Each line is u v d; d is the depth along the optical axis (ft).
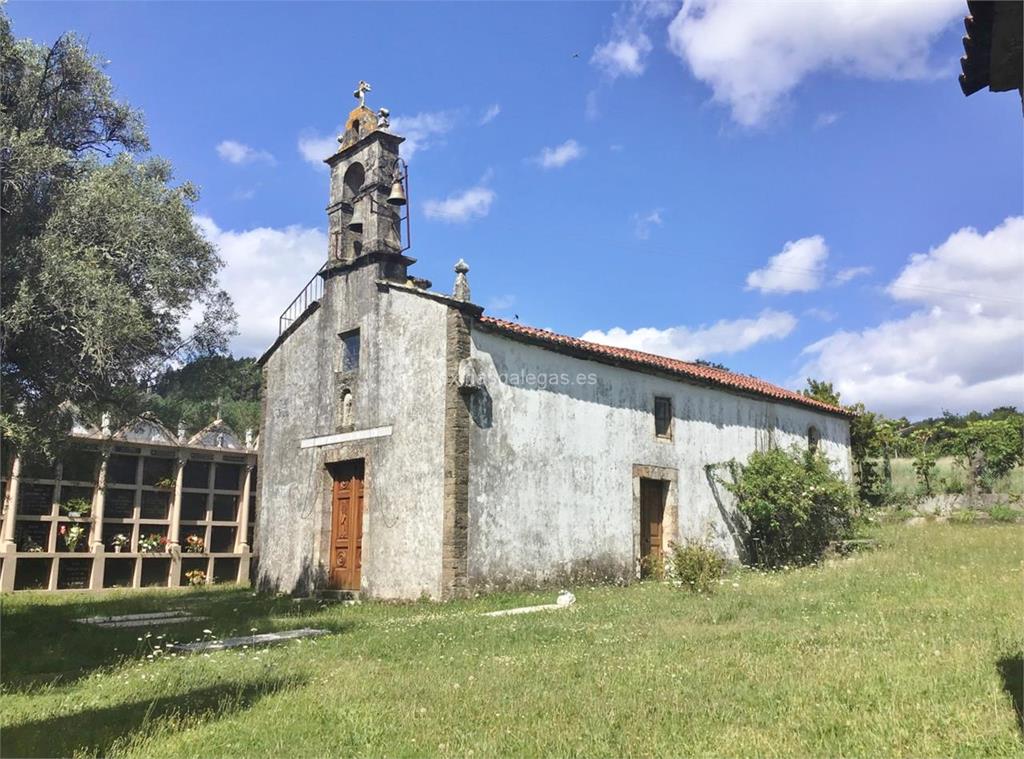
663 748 15.03
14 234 30.40
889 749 14.33
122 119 37.50
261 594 55.98
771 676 20.13
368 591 49.11
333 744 16.31
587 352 53.98
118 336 29.60
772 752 14.39
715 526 63.16
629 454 56.85
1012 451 81.61
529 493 49.26
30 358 31.68
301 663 25.57
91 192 31.12
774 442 72.08
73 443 37.86
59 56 35.63
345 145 58.13
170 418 43.14
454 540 44.60
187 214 35.01
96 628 36.81
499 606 41.19
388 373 50.90
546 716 17.53
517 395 49.78
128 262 32.32
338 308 56.24
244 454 73.36
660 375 60.54
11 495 60.03
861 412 89.20
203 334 37.91
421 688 20.72
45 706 20.92
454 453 45.44
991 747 14.20
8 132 30.71
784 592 38.83
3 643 32.12
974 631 25.03
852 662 21.09
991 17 14.74
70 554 62.39
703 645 25.31
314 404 57.11
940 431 89.20
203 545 71.00
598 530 53.31
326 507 54.60
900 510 83.82
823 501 64.69
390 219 54.39
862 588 37.70
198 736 17.17
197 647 30.58
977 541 56.08
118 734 17.51
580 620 33.14
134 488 67.31
